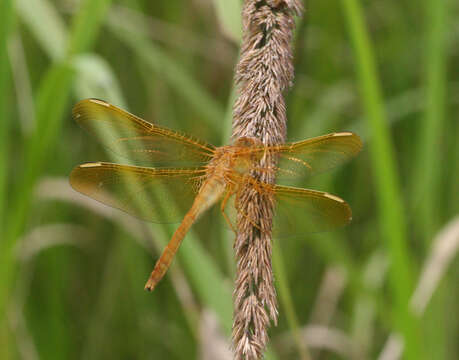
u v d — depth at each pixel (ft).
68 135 3.63
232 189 3.22
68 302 3.61
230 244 3.32
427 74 3.49
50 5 3.47
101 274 3.63
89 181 3.25
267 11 3.15
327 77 3.66
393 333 3.44
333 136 3.21
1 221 3.36
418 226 3.55
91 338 3.58
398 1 3.66
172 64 3.53
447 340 3.54
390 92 3.67
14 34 3.44
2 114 3.33
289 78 3.16
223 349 3.39
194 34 3.64
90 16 3.34
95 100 3.25
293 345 3.55
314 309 3.58
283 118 3.16
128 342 3.59
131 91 3.63
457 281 3.55
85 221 3.64
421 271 3.50
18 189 3.34
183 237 3.23
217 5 3.27
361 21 3.31
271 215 3.16
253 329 3.14
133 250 3.58
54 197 3.52
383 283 3.59
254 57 3.15
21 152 3.60
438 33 3.47
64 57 3.34
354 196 3.66
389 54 3.66
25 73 3.45
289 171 3.21
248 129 3.16
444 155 3.61
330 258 3.50
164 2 3.65
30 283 3.56
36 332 3.55
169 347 3.59
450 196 3.60
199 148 3.27
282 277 3.28
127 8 3.55
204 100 3.53
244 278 3.14
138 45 3.52
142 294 3.59
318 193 3.21
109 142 3.26
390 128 3.64
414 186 3.55
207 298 3.28
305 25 3.34
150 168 3.26
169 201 3.26
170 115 3.62
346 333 3.59
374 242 3.62
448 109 3.63
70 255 3.62
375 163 3.32
